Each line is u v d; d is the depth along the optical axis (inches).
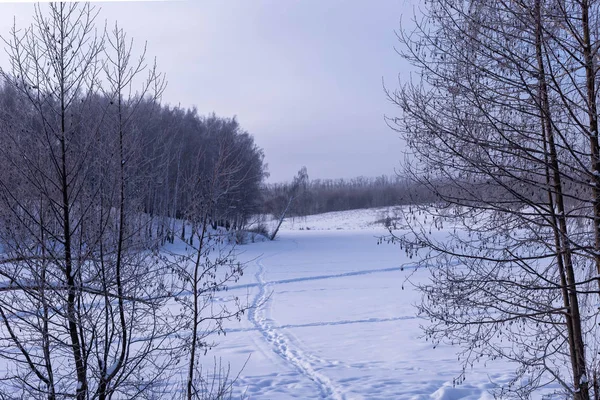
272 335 555.8
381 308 716.7
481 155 214.2
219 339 536.1
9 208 197.2
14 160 199.6
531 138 208.7
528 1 201.8
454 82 211.8
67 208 205.5
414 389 346.0
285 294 863.1
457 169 215.0
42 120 199.2
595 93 203.6
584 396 210.1
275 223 2260.1
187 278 231.0
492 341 445.4
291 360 446.9
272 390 352.5
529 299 222.8
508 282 224.2
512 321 231.0
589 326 236.5
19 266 197.8
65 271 203.9
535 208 206.2
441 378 374.9
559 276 229.8
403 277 1061.8
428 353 464.8
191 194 237.6
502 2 202.1
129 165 213.3
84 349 202.5
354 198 4778.5
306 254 1589.6
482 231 225.8
